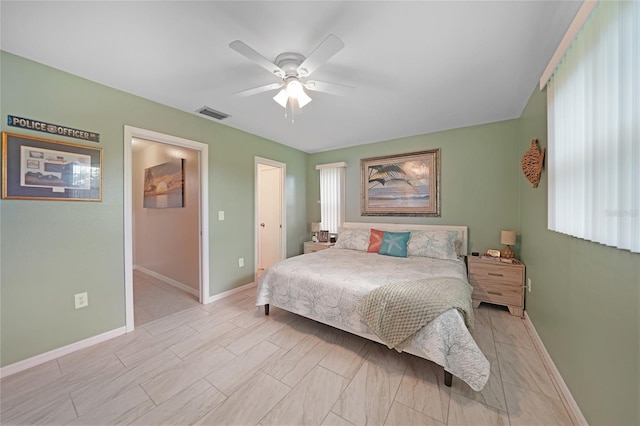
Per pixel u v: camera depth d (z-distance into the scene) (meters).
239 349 2.04
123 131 2.30
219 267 3.20
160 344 2.12
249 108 2.71
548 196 1.83
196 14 1.39
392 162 3.87
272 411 1.42
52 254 1.91
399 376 1.71
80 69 1.95
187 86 2.23
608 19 1.06
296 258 2.98
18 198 1.77
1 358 1.70
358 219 4.23
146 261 4.44
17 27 1.47
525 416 1.38
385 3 1.32
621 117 0.98
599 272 1.18
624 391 0.99
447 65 1.90
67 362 1.86
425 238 3.13
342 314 2.03
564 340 1.56
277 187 4.37
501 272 2.71
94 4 1.31
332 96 2.43
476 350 1.50
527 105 2.52
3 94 1.71
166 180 3.79
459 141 3.34
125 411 1.42
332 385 1.62
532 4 1.32
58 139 1.94
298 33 1.55
